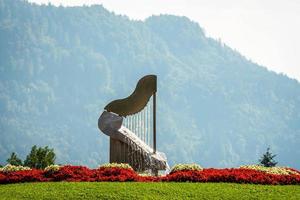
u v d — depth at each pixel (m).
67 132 154.62
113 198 16.20
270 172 20.14
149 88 24.12
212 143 157.75
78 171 19.69
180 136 152.25
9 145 145.88
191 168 20.14
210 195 16.45
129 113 24.23
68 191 16.88
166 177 18.91
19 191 17.12
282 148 159.25
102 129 23.81
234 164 154.62
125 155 23.75
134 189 17.02
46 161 33.03
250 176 18.73
